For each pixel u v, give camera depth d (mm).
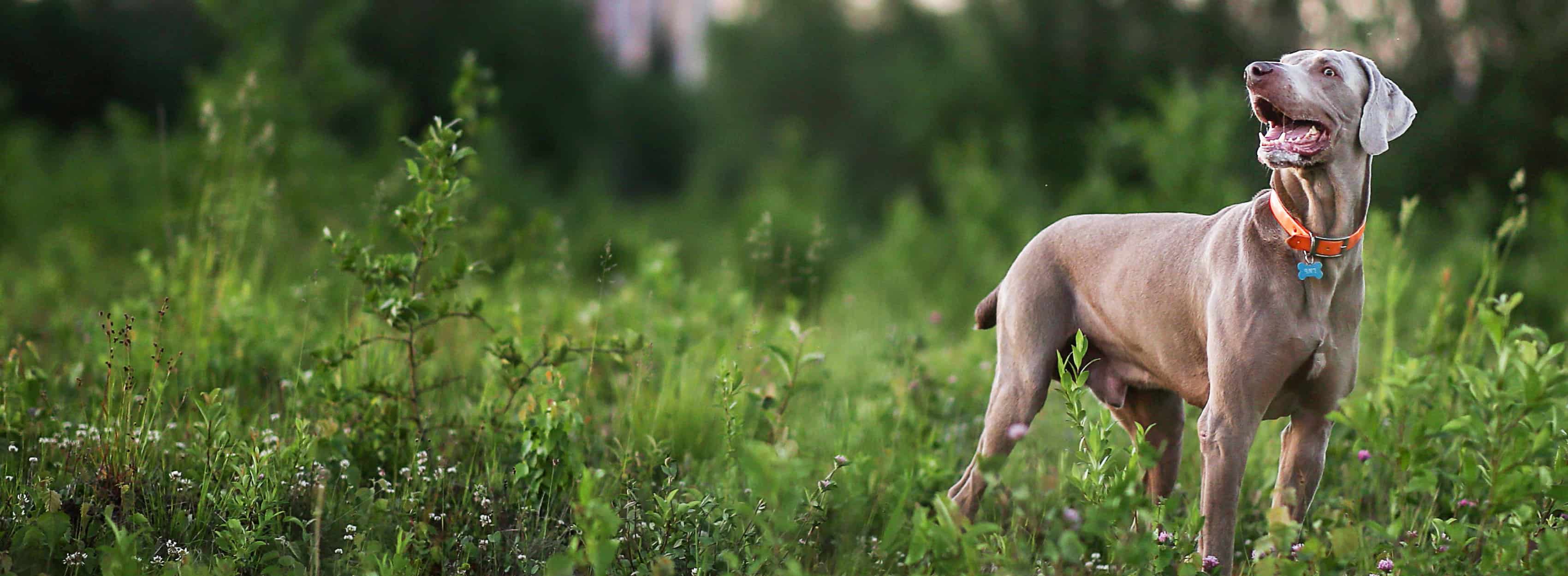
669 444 12695
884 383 15844
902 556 10477
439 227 11992
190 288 15789
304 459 11055
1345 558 8531
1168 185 35344
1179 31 62125
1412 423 11523
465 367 15500
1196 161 35125
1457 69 52906
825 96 106375
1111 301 10633
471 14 88812
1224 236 9812
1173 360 10258
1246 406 9469
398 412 12047
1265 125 9742
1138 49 63688
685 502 11125
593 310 18516
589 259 46531
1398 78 52812
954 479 12789
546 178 84062
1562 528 9477
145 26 84062
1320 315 9352
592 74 101188
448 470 11484
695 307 18906
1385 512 11664
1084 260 10914
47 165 50375
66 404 13172
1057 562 8461
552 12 96375
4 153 45844
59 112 79125
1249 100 9648
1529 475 8742
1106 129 45125
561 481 11281
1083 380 9625
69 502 10156
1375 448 9000
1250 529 11508
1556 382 8508
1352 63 9414
